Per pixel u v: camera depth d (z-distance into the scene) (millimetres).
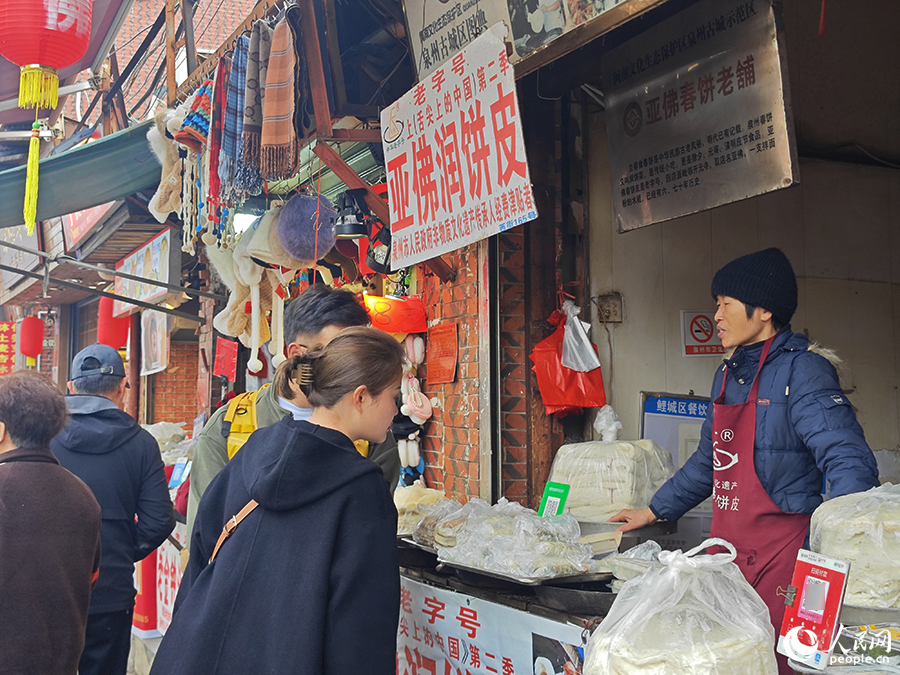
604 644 1562
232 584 1613
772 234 3982
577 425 3535
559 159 3582
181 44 4988
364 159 4555
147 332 8570
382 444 2520
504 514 2455
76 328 13516
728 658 1431
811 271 4082
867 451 1973
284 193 5395
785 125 2520
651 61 3086
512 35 2674
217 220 4086
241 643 1557
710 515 3141
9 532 2113
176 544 4133
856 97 4277
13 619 2068
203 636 1581
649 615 1544
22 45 3881
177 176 4668
